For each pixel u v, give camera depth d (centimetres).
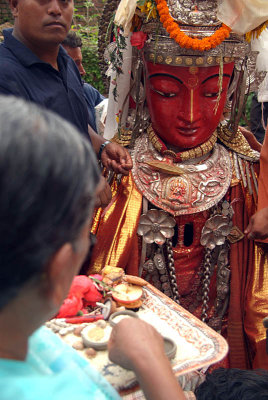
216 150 158
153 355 56
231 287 156
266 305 151
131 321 62
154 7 133
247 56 150
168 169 147
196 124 146
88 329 87
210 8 134
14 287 37
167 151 151
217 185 152
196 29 135
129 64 149
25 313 40
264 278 154
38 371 46
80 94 128
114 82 152
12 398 35
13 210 34
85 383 42
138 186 149
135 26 142
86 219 41
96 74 553
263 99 161
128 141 156
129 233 145
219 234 152
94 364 78
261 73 155
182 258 156
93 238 142
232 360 154
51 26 107
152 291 108
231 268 156
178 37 132
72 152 37
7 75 106
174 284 153
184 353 84
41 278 39
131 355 57
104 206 139
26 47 111
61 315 93
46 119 38
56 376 39
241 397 98
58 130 37
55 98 114
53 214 36
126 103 157
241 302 155
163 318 97
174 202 148
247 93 158
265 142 151
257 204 153
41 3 105
